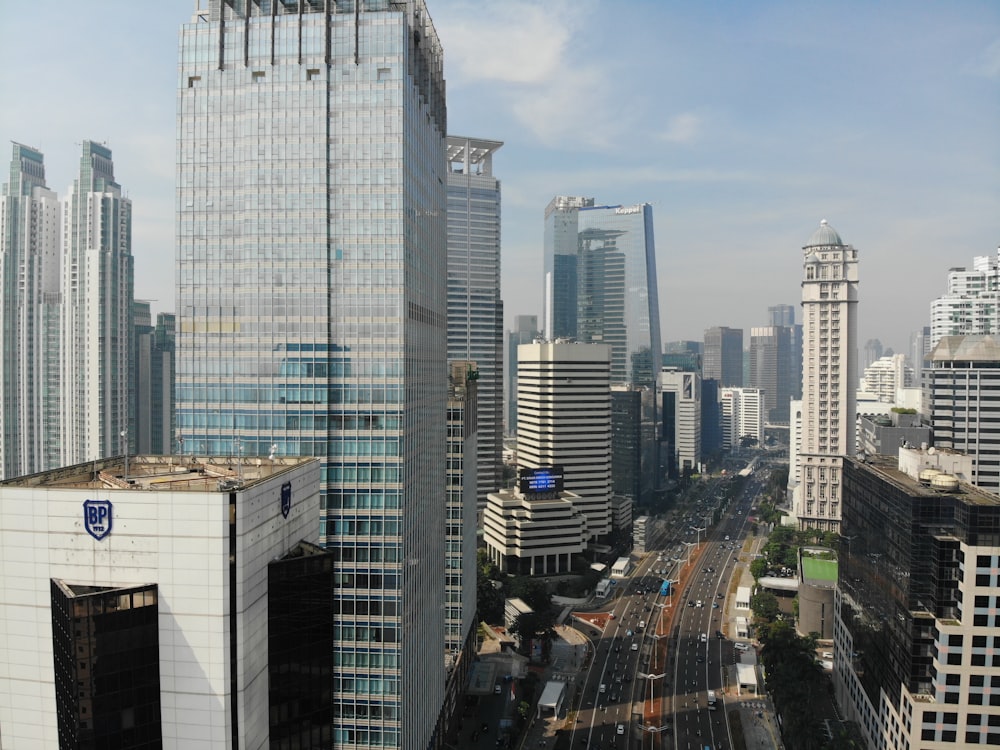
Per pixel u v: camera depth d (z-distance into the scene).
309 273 158.25
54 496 75.06
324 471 157.62
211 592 73.75
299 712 86.38
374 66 156.62
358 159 157.25
